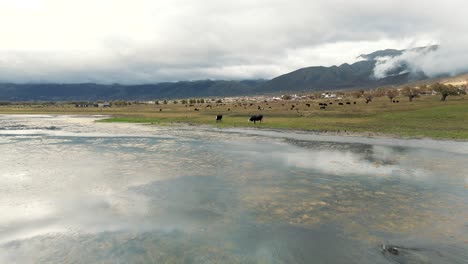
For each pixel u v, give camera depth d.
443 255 10.02
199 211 13.80
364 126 47.75
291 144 33.25
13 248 10.47
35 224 12.34
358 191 16.61
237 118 67.62
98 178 19.05
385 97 150.00
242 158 25.61
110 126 55.38
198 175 19.95
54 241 10.97
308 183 18.16
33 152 28.25
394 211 13.75
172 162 24.02
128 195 15.90
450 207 14.17
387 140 35.53
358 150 29.34
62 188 16.95
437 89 101.44
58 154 27.25
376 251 10.32
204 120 63.81
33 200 15.02
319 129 45.78
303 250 10.43
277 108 95.19
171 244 10.79
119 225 12.30
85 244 10.76
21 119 78.19
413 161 24.28
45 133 44.34
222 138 38.47
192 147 31.39
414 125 47.12
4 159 24.83
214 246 10.67
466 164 23.16
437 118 53.22
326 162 23.98
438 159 25.02
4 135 41.84
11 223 12.42
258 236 11.43
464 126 44.66
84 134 42.94
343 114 68.69
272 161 24.36
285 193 16.31
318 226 12.27
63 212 13.58
